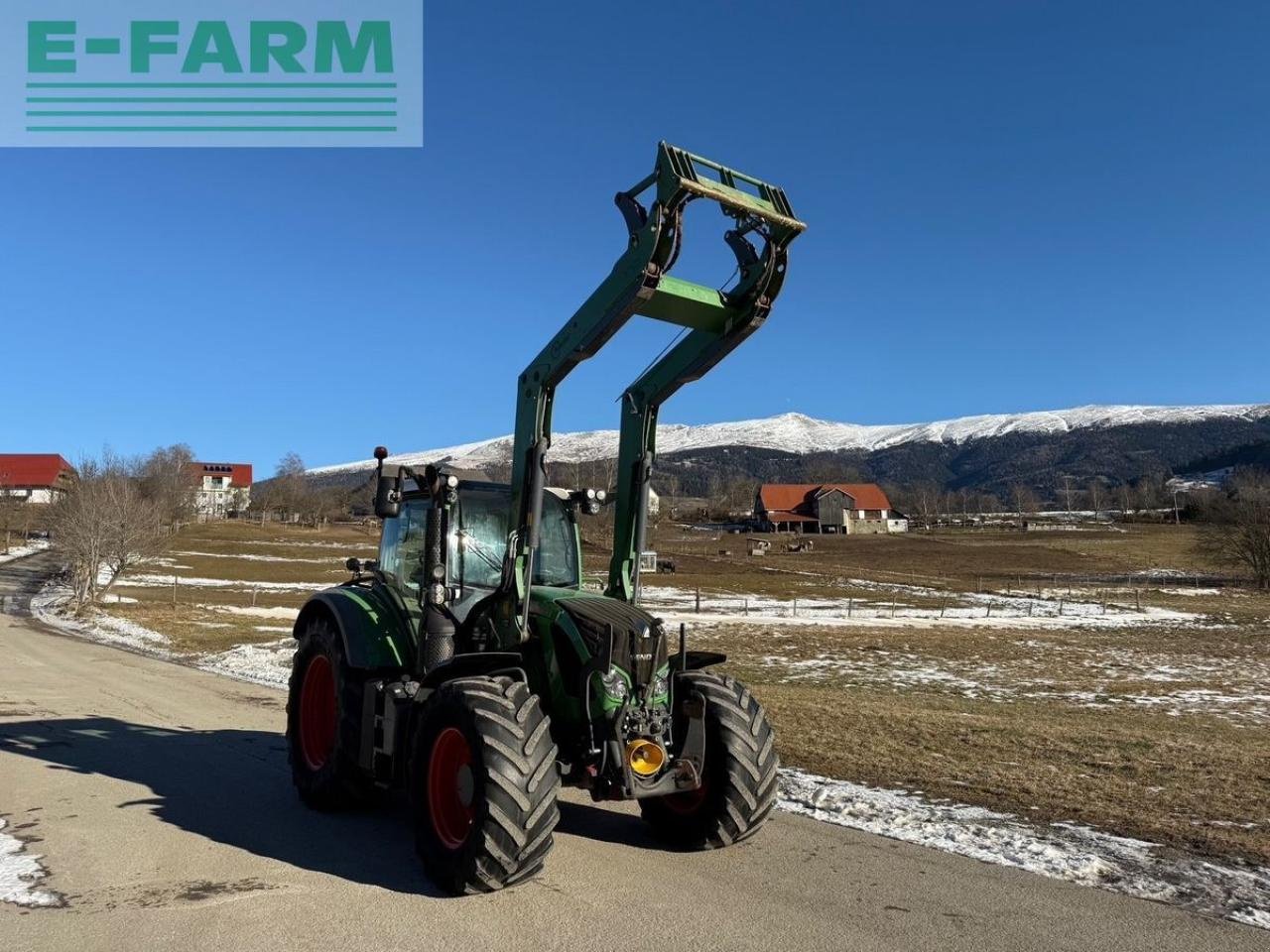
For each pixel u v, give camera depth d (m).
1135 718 12.76
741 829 5.61
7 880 5.11
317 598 7.09
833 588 49.72
